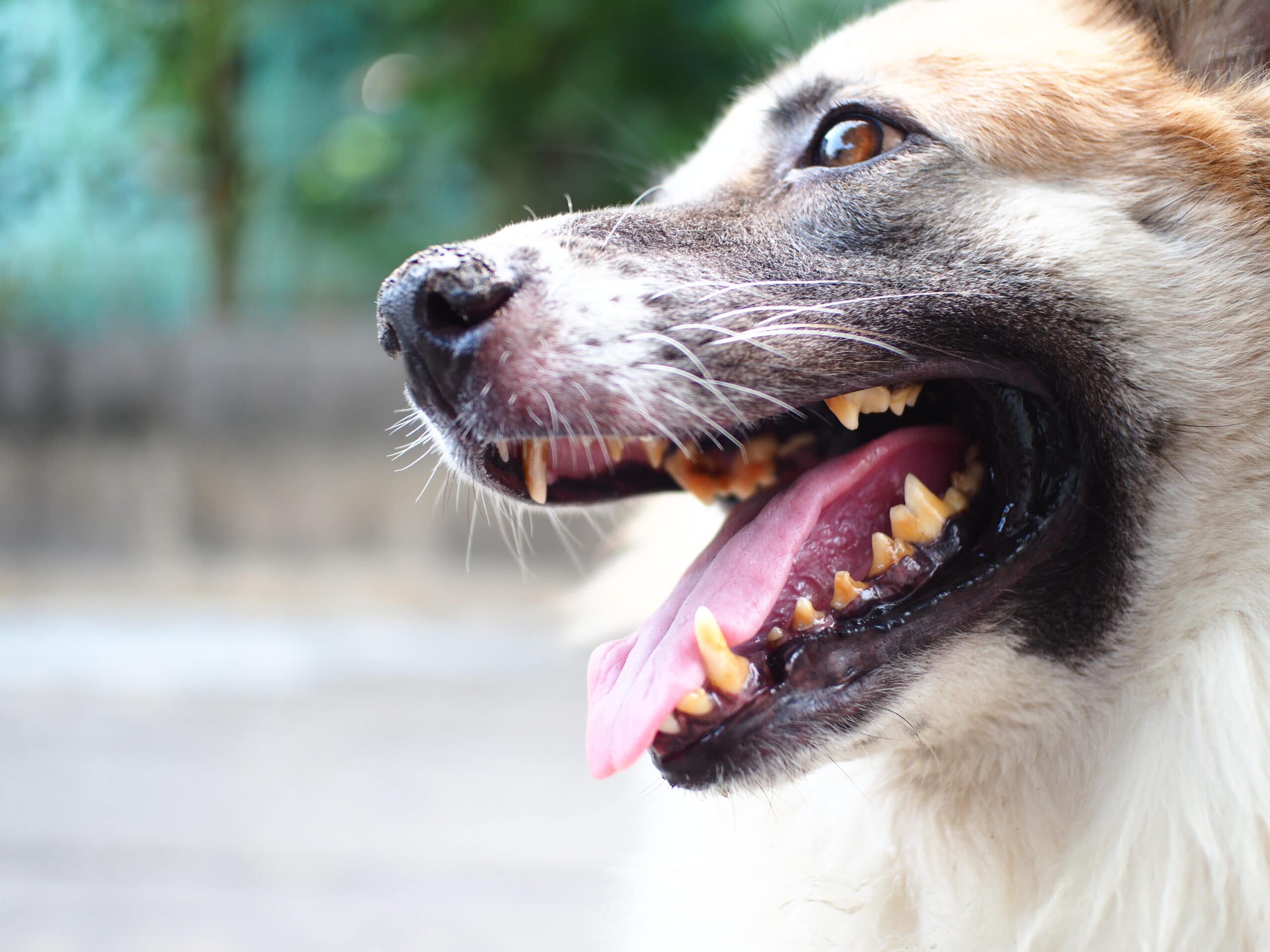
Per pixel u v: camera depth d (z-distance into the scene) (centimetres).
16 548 179
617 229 51
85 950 69
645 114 166
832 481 52
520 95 176
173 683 129
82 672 133
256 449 180
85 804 92
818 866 53
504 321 49
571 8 166
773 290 50
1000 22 53
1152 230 50
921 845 52
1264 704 48
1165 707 49
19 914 73
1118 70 51
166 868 79
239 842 84
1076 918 50
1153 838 49
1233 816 48
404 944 70
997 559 50
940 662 49
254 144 208
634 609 63
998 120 50
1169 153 50
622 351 49
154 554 180
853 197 51
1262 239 50
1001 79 51
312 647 144
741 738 49
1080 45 52
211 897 75
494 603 164
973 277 50
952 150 51
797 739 49
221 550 181
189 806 92
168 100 196
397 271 50
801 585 52
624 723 49
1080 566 50
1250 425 49
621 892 62
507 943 70
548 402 49
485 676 134
